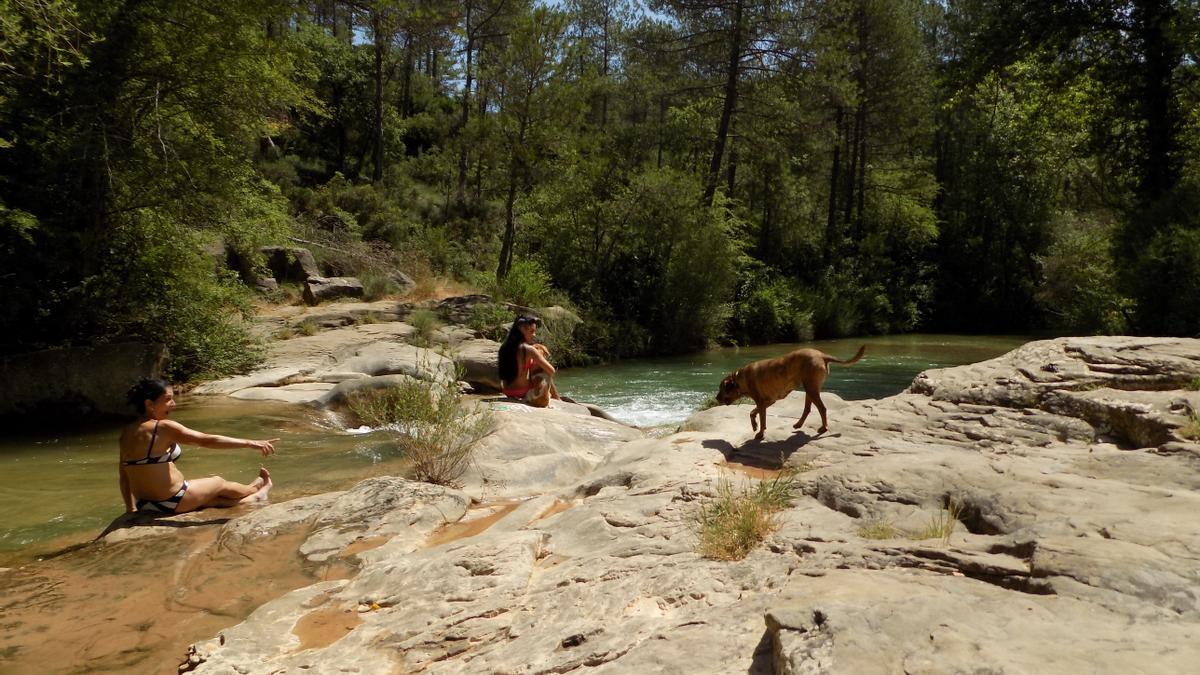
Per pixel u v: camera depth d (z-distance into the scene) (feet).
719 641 8.95
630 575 12.44
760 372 20.95
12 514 20.08
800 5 91.30
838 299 101.19
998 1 72.02
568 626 10.67
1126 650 7.02
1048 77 70.95
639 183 78.02
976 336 102.63
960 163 126.62
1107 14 63.57
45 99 35.73
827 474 16.08
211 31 38.11
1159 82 63.46
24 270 35.06
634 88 111.04
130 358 35.58
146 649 12.10
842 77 93.76
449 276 87.04
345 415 33.30
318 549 16.48
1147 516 11.05
